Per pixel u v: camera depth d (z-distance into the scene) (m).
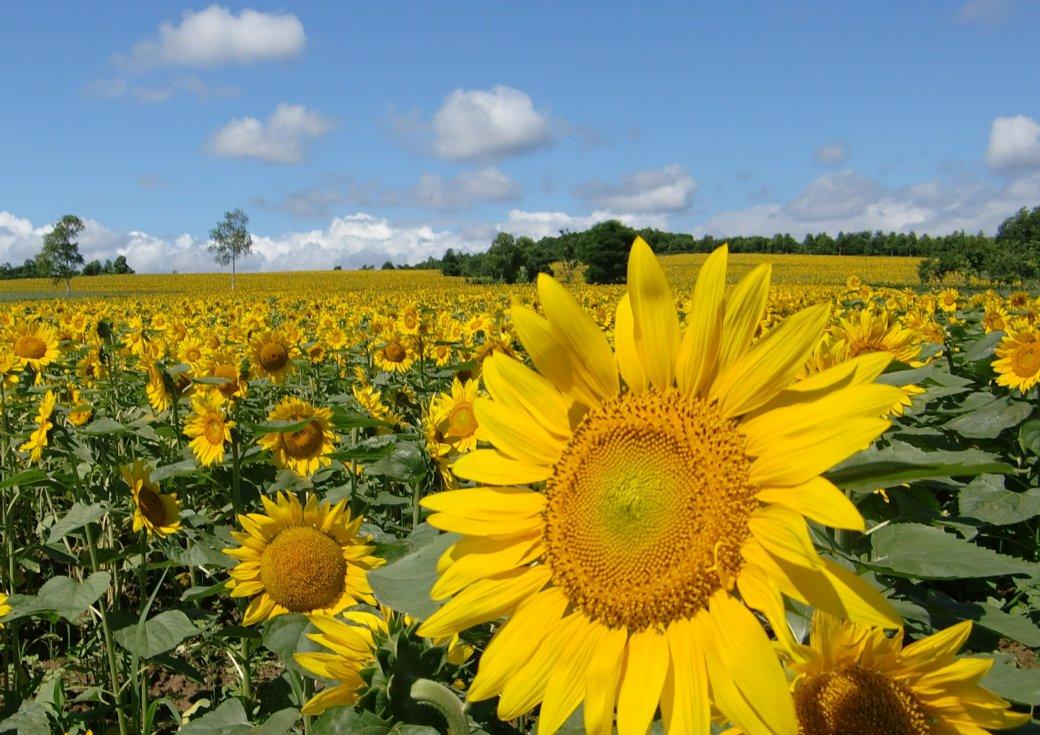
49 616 4.19
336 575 3.69
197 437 5.89
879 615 1.35
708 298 1.67
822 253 106.00
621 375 1.80
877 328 4.79
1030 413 5.92
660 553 1.58
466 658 2.28
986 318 11.47
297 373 12.44
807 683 1.73
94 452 6.34
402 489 6.30
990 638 2.79
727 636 1.46
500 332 12.20
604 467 1.68
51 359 10.16
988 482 4.55
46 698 4.17
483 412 1.80
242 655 4.29
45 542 4.86
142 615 3.83
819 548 2.17
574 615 1.65
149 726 3.81
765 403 1.61
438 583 1.71
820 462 1.45
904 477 1.52
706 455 1.60
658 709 1.92
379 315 19.19
